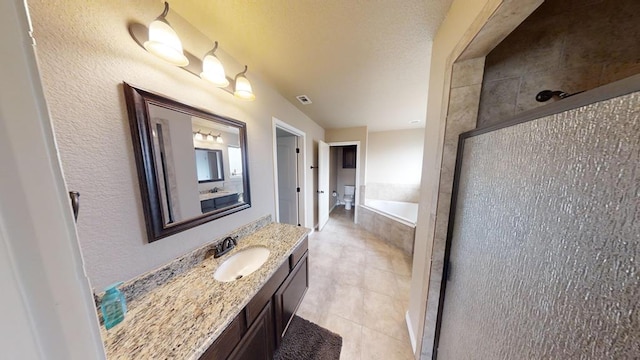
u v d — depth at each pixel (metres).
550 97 0.83
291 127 2.46
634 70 0.77
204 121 1.21
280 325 1.30
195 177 1.15
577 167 0.41
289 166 3.00
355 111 2.81
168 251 1.02
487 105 0.95
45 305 0.23
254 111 1.70
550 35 0.84
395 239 2.95
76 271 0.25
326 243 3.06
